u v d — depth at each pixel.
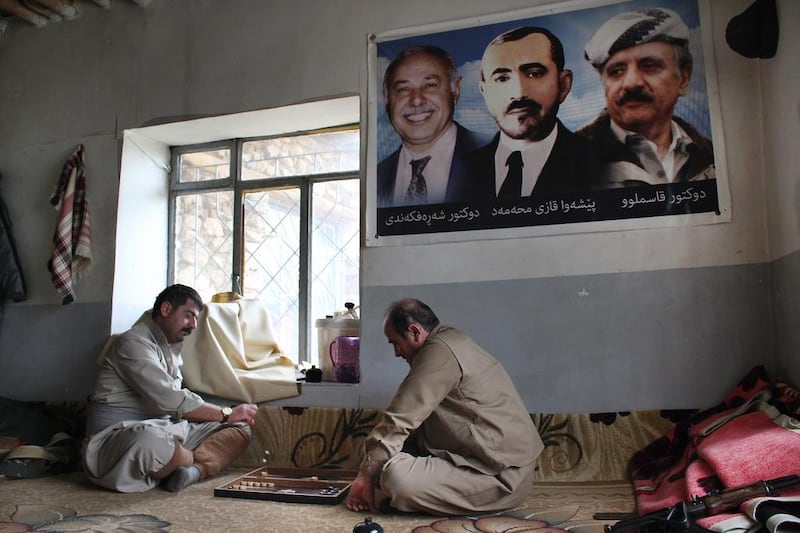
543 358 3.43
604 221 3.43
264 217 4.55
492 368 2.73
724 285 3.24
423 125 3.80
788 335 2.98
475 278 3.59
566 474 3.25
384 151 3.85
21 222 4.65
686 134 3.37
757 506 1.96
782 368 3.05
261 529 2.45
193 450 3.37
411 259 3.71
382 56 3.93
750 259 3.23
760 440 2.37
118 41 4.61
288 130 4.50
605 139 3.48
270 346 4.18
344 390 3.74
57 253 4.35
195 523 2.54
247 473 3.53
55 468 3.60
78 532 2.45
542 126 3.59
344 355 3.83
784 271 3.02
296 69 4.12
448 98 3.78
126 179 4.46
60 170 4.61
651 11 3.49
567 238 3.47
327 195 4.41
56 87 4.72
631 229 3.39
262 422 3.81
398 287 3.72
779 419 2.54
